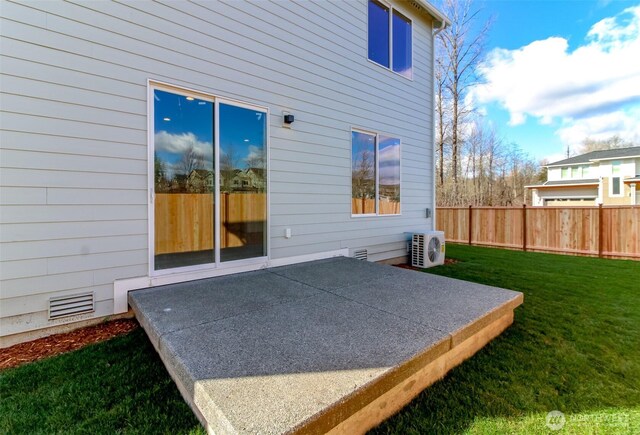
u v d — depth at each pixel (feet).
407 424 6.13
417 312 9.18
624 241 25.07
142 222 11.14
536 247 29.37
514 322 11.22
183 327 7.95
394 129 21.52
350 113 18.52
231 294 10.71
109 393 6.73
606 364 8.42
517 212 30.60
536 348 9.26
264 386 5.47
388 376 5.96
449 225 35.91
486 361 8.49
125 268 10.82
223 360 6.34
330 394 5.26
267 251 14.75
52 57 9.43
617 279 17.79
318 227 16.94
